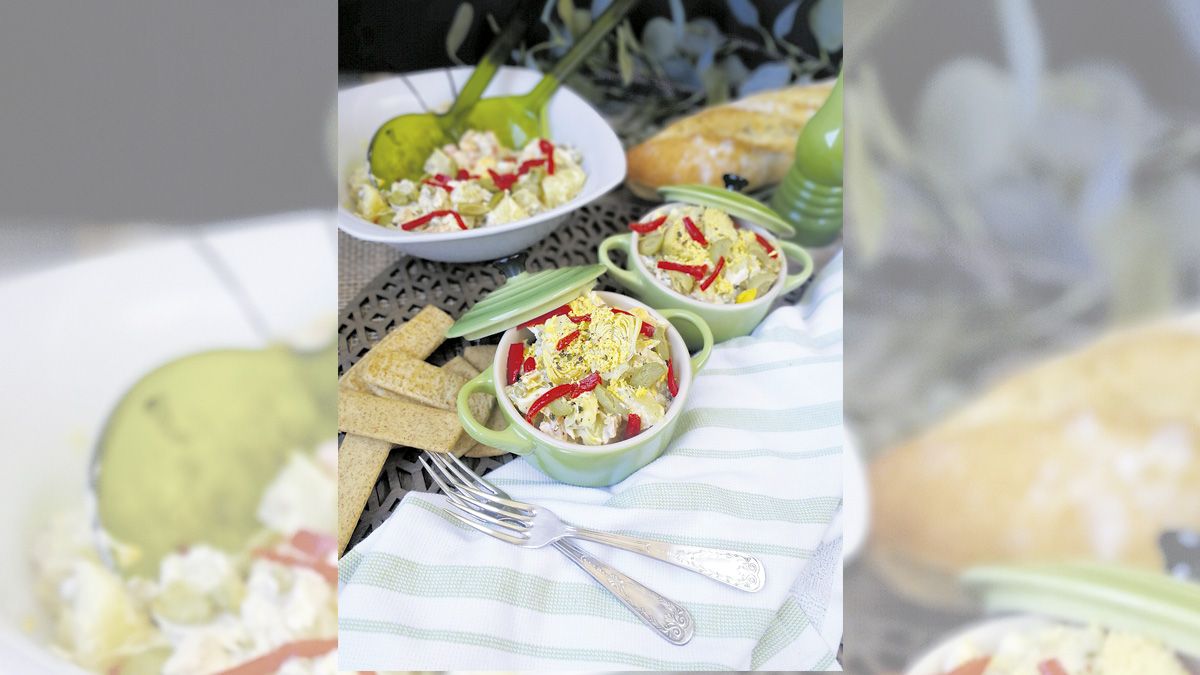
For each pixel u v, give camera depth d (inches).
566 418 22.0
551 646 22.2
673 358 23.1
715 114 30.4
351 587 22.5
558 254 27.7
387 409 24.4
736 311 25.2
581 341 22.4
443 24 29.0
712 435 24.7
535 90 28.9
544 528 23.2
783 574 23.2
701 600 22.8
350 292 27.0
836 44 30.9
